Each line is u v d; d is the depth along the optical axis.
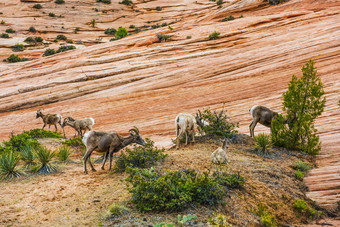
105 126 23.05
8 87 30.77
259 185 8.67
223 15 51.69
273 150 12.43
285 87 23.30
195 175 8.09
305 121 12.47
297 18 38.78
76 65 34.38
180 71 30.05
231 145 12.57
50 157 10.23
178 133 12.63
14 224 6.27
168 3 85.19
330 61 25.12
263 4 49.84
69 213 6.74
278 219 7.54
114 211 6.61
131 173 7.52
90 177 9.19
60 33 68.12
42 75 33.41
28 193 7.96
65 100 28.55
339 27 31.33
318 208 8.45
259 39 34.59
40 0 83.44
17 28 67.12
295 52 28.42
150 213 6.63
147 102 25.84
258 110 13.70
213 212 6.73
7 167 9.42
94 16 78.88
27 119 25.84
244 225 6.66
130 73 31.36
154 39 40.94
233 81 26.50
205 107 23.27
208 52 33.84
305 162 11.37
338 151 12.01
